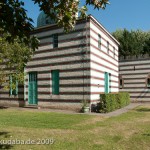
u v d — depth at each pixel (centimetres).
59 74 2347
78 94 2212
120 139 1091
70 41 2294
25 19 796
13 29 798
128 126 1409
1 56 2222
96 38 2350
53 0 759
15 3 773
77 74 2233
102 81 2514
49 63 2420
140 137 1122
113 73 3009
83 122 1544
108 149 935
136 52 4662
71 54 2281
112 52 2969
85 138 1106
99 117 1780
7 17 779
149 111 2261
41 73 2473
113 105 2286
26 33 812
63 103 2300
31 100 2548
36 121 1562
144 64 3478
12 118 1694
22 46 2214
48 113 1994
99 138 1108
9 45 2177
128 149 938
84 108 2108
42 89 2456
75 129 1311
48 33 2445
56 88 2370
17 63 2300
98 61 2400
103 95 2111
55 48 2386
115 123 1514
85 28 2216
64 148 948
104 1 777
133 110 2352
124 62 3609
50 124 1455
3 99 2772
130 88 3553
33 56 2525
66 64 2306
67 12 758
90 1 782
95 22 2295
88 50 2192
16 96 2664
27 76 2570
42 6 777
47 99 2412
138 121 1602
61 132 1231
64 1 752
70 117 1756
